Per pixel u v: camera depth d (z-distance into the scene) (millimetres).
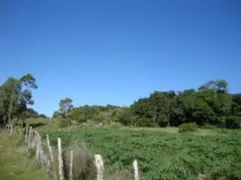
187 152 20484
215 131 56031
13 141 41844
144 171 15672
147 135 40438
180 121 83688
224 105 79812
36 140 26750
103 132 45750
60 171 14602
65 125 71500
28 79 79125
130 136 37750
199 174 15727
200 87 101812
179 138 34719
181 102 82812
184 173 14562
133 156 18156
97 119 81875
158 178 13945
